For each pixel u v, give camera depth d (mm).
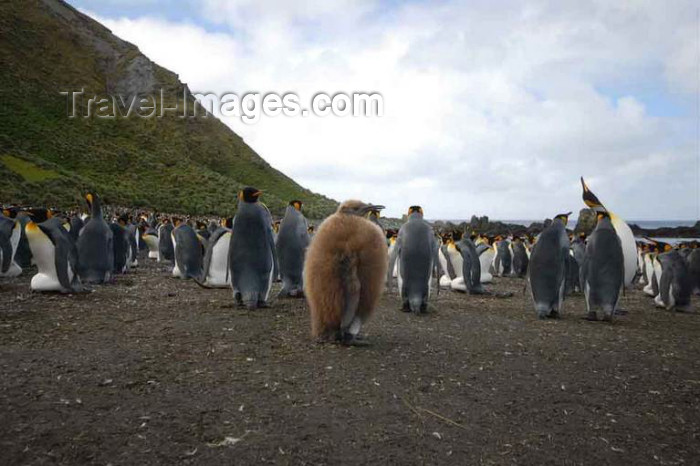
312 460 3035
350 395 4113
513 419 3783
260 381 4352
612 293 8219
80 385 4066
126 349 5172
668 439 3527
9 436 3129
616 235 8234
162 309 7469
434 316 7977
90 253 10359
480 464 3078
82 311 7125
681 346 6453
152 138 72562
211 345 5445
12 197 34156
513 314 8625
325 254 5359
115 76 84625
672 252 10547
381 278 5473
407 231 8180
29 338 5480
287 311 7480
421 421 3672
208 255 8930
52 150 56469
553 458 3189
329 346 5559
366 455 3123
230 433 3332
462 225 53812
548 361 5418
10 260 10398
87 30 91938
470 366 5094
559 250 8266
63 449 3010
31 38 77875
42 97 67875
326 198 81375
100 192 45125
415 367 4957
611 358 5648
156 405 3738
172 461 2943
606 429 3660
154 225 26344
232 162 81500
